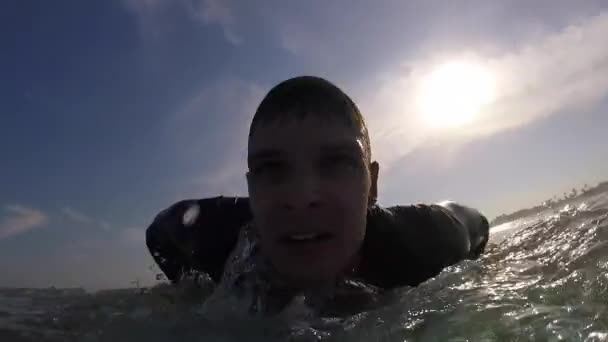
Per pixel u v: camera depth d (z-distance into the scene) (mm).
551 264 520
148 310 548
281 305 493
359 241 510
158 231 722
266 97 504
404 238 568
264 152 480
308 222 476
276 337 405
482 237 703
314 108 480
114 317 504
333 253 491
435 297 457
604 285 403
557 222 732
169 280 753
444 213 638
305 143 472
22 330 479
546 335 324
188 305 572
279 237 484
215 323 454
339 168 482
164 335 428
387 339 366
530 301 394
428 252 580
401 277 570
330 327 419
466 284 488
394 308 446
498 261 593
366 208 512
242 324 446
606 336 311
